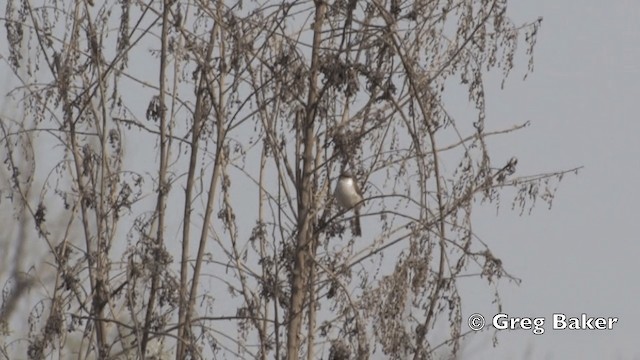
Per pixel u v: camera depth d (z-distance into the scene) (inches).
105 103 1003.3
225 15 970.7
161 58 1005.2
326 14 957.8
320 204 962.1
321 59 946.7
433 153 916.6
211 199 969.5
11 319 1060.5
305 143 956.0
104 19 1018.7
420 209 922.1
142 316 1043.9
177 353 956.0
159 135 999.6
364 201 924.0
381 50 914.7
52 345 988.6
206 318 939.3
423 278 927.0
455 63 954.7
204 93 997.2
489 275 913.5
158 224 987.9
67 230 1002.7
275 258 957.2
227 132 964.6
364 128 953.5
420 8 957.8
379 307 928.9
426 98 946.7
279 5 960.9
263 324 960.3
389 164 960.9
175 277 973.8
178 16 990.4
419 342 915.4
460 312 916.0
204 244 967.6
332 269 963.3
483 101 946.1
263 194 976.3
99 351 979.9
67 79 1005.2
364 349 904.9
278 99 963.3
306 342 953.5
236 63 959.6
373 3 923.4
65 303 991.6
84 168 1002.1
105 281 991.6
